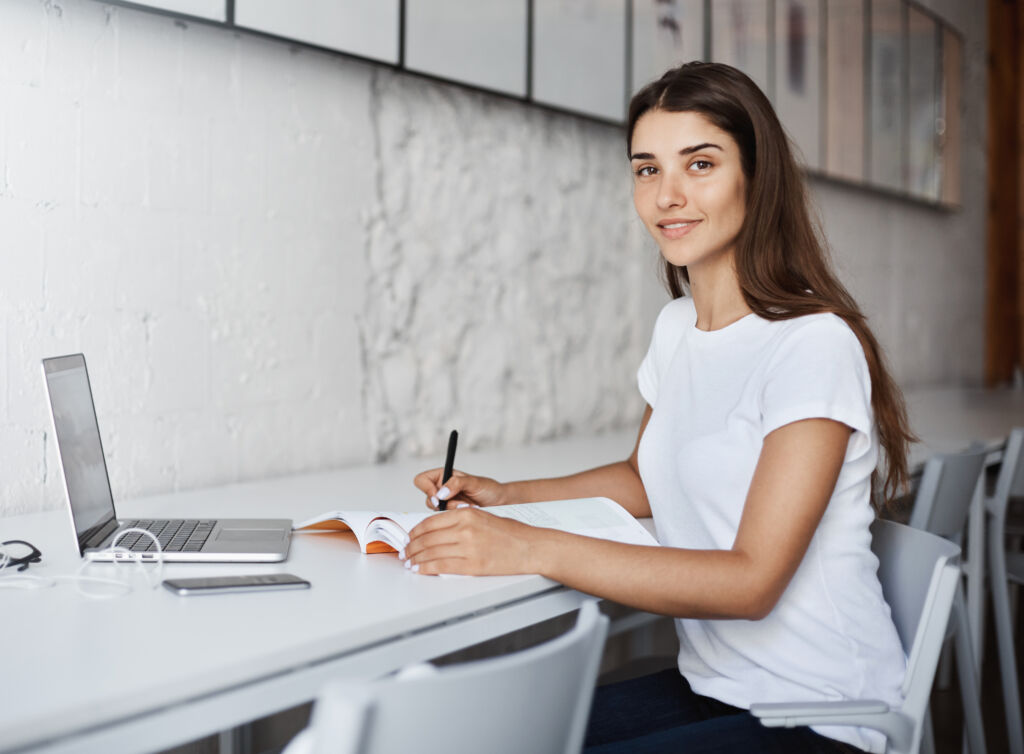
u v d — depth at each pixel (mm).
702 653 1185
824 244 1393
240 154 1775
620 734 1188
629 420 2873
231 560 1114
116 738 701
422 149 2168
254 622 886
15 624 874
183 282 1690
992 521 2141
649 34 2766
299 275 1900
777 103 3334
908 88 4281
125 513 1455
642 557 1040
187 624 877
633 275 2861
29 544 1097
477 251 2334
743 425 1132
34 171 1470
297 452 1915
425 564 1064
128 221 1601
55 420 1068
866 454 1113
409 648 930
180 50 1663
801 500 1020
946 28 4609
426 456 2213
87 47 1528
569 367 2639
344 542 1247
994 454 2344
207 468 1746
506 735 719
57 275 1507
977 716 1627
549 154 2539
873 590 1125
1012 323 5266
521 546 1062
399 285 2129
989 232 5289
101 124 1554
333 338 1980
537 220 2512
